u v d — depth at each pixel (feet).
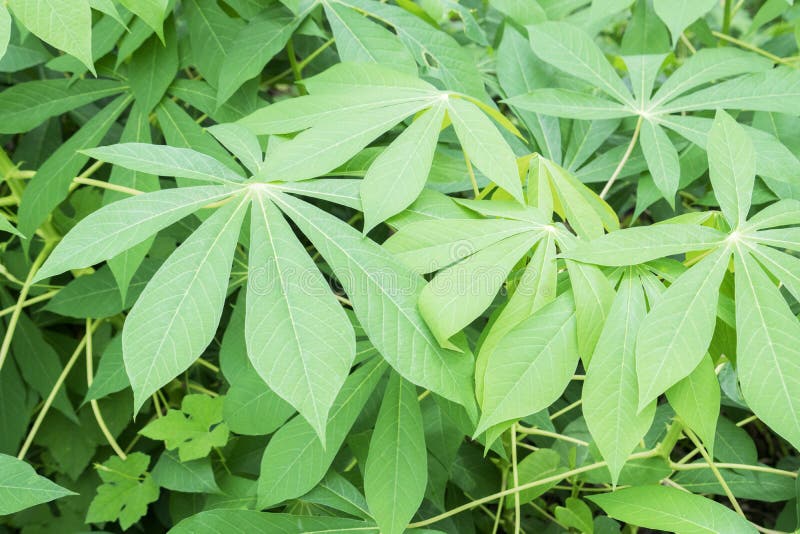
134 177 3.36
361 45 3.42
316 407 2.60
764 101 3.30
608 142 4.01
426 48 3.52
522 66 3.67
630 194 4.28
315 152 2.90
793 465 3.87
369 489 2.92
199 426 3.39
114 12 2.84
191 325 2.69
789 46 4.02
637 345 2.67
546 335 2.76
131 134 3.48
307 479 3.02
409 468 2.95
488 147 2.89
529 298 2.81
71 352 4.03
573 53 3.43
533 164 3.01
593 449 3.37
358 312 2.74
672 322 2.68
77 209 3.89
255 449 3.59
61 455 3.98
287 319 2.67
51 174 3.43
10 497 2.76
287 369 2.63
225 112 3.48
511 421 2.78
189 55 3.54
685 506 2.81
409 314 2.76
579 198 2.95
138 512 3.43
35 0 2.76
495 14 4.31
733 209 2.82
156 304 2.69
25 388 3.98
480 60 4.22
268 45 3.40
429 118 2.94
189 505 3.69
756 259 2.76
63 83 3.58
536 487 3.47
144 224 2.78
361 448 3.30
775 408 2.65
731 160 2.87
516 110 3.63
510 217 2.88
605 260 2.74
